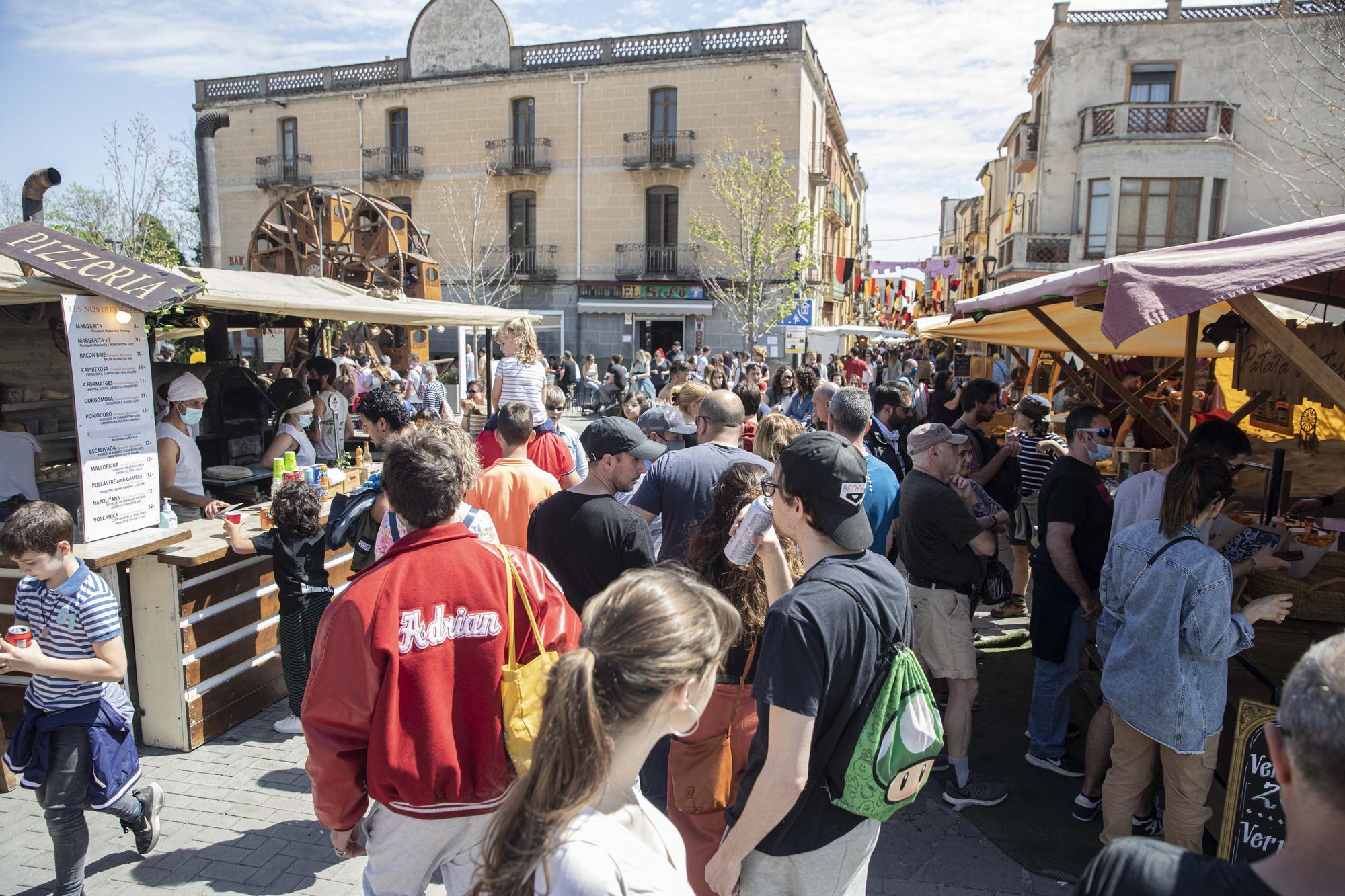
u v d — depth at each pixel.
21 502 4.65
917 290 42.66
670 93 26.92
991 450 6.26
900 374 17.36
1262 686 3.29
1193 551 2.69
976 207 45.22
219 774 4.05
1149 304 2.51
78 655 2.94
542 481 3.98
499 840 1.23
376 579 2.11
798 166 25.97
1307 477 5.92
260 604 4.72
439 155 28.88
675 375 9.09
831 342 25.47
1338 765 1.02
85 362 3.78
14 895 3.17
